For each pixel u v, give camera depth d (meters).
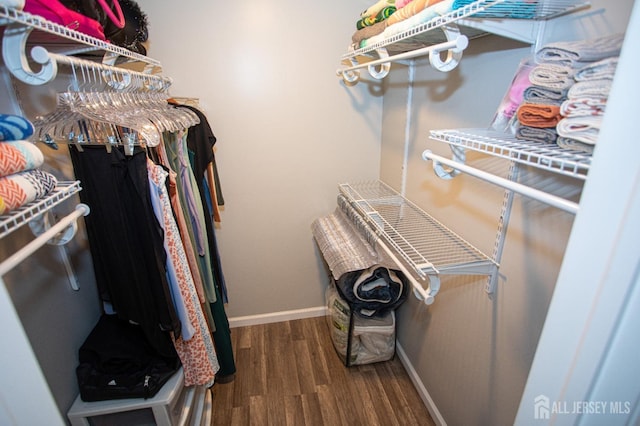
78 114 0.96
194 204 1.45
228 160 1.95
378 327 1.83
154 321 1.13
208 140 1.60
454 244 1.23
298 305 2.35
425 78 1.48
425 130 1.51
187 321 1.18
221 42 1.72
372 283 1.74
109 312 1.34
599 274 0.42
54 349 1.07
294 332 2.24
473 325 1.24
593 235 0.42
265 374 1.90
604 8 0.68
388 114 1.92
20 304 0.93
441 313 1.48
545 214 0.86
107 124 0.97
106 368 1.15
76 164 1.02
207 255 1.56
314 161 2.04
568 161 0.53
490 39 1.04
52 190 0.75
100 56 1.25
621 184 0.38
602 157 0.40
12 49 0.64
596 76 0.56
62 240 0.83
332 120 1.97
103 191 1.02
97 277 1.23
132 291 1.14
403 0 1.11
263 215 2.10
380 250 1.57
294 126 1.94
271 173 2.02
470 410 1.29
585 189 0.42
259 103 1.86
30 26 0.63
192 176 1.48
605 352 0.43
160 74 1.72
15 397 0.51
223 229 2.09
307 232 2.19
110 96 1.14
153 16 1.63
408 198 1.74
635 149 0.36
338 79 1.89
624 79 0.36
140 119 1.06
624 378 0.44
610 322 0.42
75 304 1.21
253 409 1.69
